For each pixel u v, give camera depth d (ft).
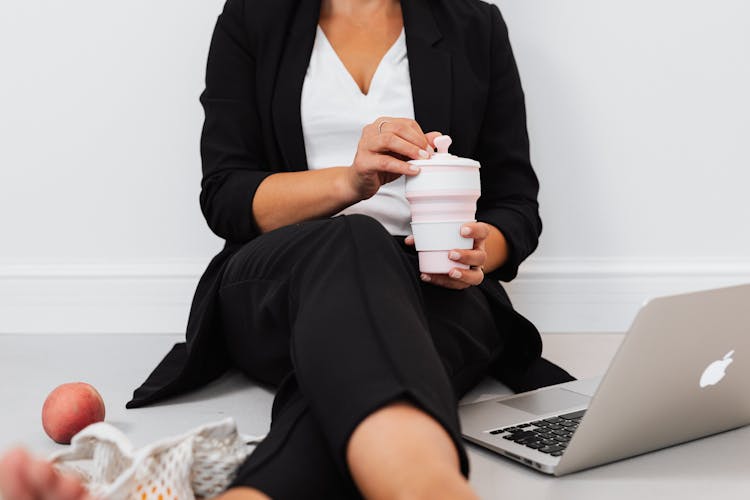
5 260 7.30
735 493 3.51
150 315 7.29
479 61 5.55
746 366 3.86
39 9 7.04
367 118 5.18
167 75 7.05
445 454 2.53
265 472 2.84
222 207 5.00
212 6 6.97
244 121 5.39
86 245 7.27
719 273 7.15
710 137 7.12
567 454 3.62
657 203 7.18
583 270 7.21
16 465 2.39
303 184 4.71
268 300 3.99
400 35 5.42
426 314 4.22
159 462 2.97
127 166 7.16
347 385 2.79
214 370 5.30
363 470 2.57
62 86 7.10
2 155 7.20
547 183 7.17
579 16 7.01
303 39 5.35
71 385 4.43
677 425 3.93
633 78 7.06
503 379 5.39
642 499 3.45
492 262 5.01
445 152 4.03
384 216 5.10
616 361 3.30
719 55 7.04
